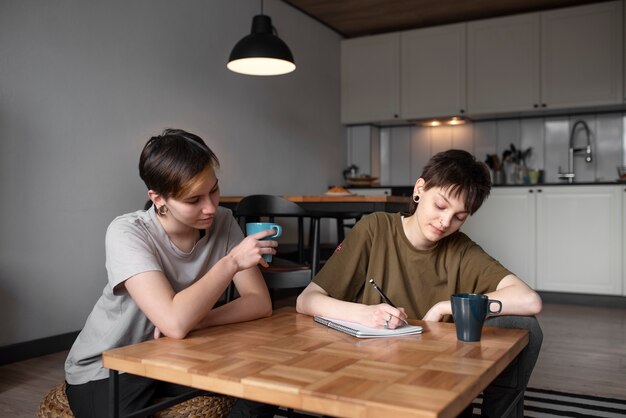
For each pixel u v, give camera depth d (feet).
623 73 15.40
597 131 17.16
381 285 4.76
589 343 10.55
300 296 4.50
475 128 18.76
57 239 9.86
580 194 14.70
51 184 9.76
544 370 8.78
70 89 10.08
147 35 11.71
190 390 3.97
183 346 3.23
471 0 16.07
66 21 10.01
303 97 17.13
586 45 15.80
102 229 10.66
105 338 3.99
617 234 14.30
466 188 4.13
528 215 15.28
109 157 10.82
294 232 16.35
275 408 3.90
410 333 3.58
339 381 2.53
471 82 17.21
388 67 18.42
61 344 9.88
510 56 16.71
